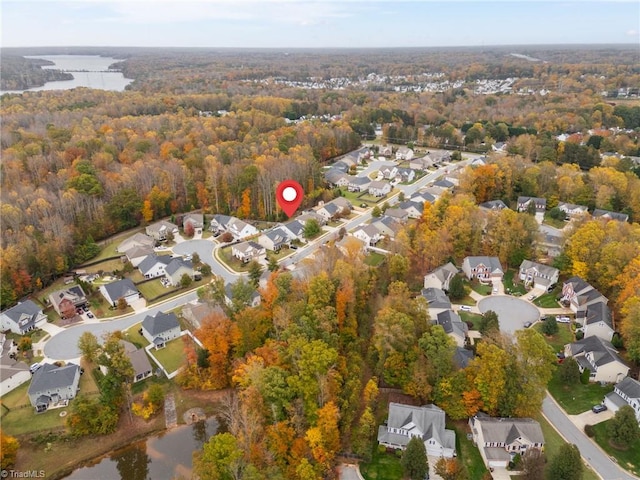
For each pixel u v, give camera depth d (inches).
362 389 3016.7
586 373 3070.9
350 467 2576.3
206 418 2997.0
